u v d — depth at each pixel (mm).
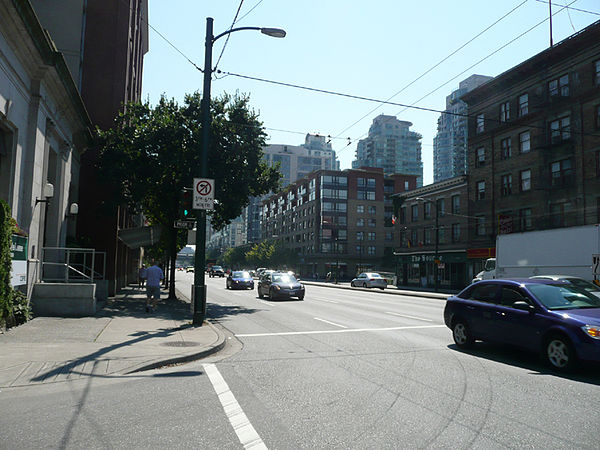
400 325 13586
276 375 7078
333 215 90500
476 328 9133
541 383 6559
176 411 5211
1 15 10977
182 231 25844
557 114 35906
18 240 12008
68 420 4844
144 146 21250
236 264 140500
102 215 24547
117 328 11586
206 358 8508
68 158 19250
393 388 6281
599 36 32812
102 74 25875
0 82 11508
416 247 53125
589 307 7988
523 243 21391
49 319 13086
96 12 26234
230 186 21547
